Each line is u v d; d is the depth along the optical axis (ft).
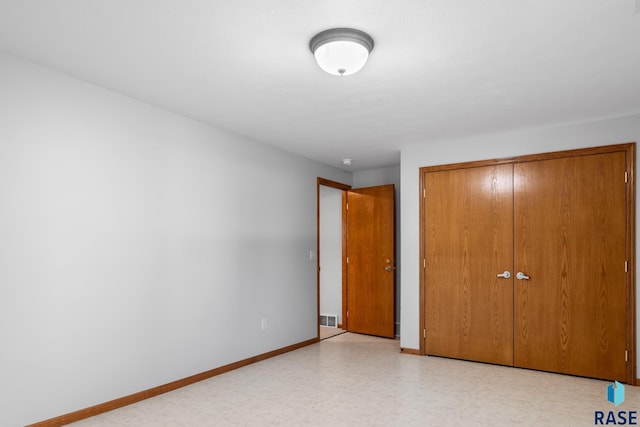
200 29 7.62
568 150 13.46
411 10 6.91
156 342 11.47
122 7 6.91
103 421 9.62
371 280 19.88
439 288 15.57
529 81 9.91
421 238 15.97
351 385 12.30
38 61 9.04
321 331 20.70
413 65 9.06
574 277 13.19
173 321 11.98
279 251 16.35
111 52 8.59
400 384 12.39
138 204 11.19
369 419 9.84
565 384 12.34
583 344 12.96
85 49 8.46
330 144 16.05
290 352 16.42
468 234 15.08
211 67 9.26
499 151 14.65
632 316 12.23
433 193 15.85
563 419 9.86
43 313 9.10
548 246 13.65
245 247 14.70
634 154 12.42
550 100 11.19
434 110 12.08
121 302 10.64
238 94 10.87
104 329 10.23
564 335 13.28
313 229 18.47
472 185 15.08
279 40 8.00
